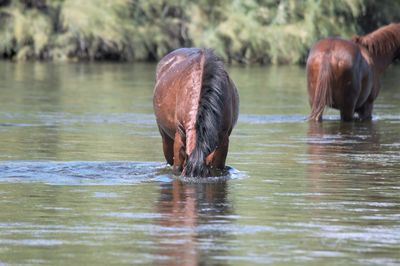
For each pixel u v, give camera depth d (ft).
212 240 57.16
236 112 77.87
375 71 132.26
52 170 82.84
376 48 132.67
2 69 241.76
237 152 96.53
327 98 127.65
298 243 56.65
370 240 57.57
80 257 53.06
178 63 79.51
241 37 283.59
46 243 56.24
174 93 76.07
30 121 124.77
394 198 71.51
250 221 62.69
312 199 70.69
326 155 94.99
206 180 77.00
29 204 67.77
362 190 74.79
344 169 85.51
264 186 75.92
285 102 159.53
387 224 62.18
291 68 268.21
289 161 90.27
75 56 287.48
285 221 62.85
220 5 291.17
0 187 74.28
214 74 73.87
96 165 85.71
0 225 60.95
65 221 62.18
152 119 130.21
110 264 51.62
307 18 286.25
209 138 74.13
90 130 115.55
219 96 73.67
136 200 69.41
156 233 58.90
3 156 91.20
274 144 103.76
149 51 292.40
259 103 157.07
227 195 71.72
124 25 285.64
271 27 286.87
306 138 109.91
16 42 285.02
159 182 76.74
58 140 104.88
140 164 86.38
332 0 285.84
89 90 179.52
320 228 60.80
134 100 159.43
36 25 282.77
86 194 71.56
